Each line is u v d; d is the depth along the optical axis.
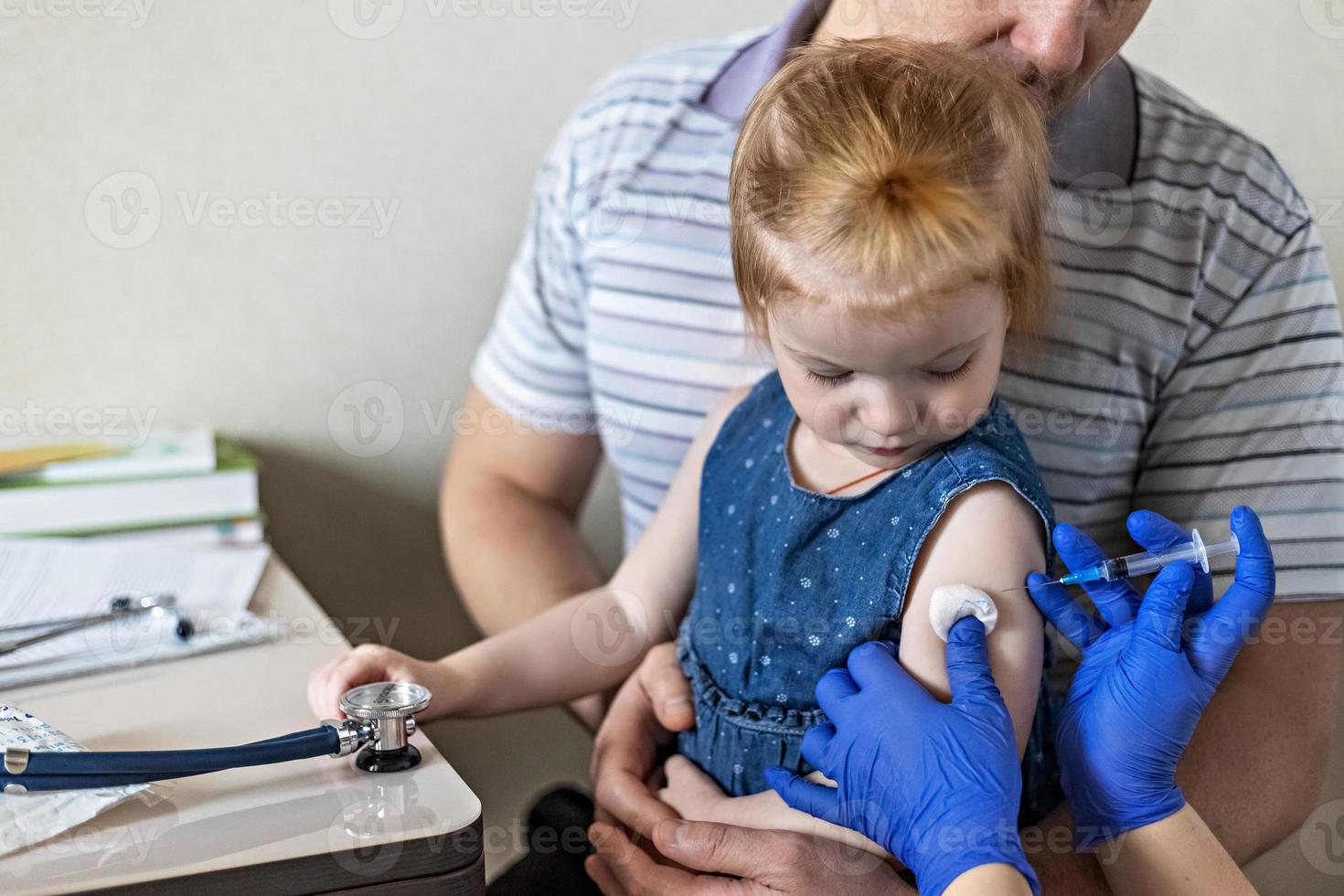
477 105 1.32
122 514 1.10
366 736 0.69
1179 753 0.71
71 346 1.25
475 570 1.18
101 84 1.20
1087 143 0.90
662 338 1.06
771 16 1.39
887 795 0.67
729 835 0.74
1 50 1.17
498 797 1.49
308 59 1.25
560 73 1.34
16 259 1.21
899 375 0.68
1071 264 0.91
